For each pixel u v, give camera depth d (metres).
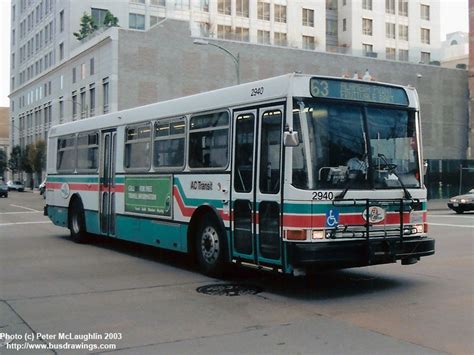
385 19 75.88
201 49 50.50
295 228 7.82
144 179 11.73
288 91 8.06
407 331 6.35
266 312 7.29
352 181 8.19
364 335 6.19
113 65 47.38
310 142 7.98
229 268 9.70
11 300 8.03
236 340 6.02
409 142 8.96
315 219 7.79
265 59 53.31
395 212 8.48
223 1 66.31
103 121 13.64
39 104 75.69
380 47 75.19
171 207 10.78
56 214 16.27
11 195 55.69
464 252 12.99
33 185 78.56
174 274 10.16
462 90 66.31
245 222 8.84
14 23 93.12
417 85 62.88
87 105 54.38
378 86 8.73
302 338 6.08
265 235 8.38
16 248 13.87
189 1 64.62
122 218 12.59
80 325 6.70
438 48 80.06
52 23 70.62
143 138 11.91
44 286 9.05
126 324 6.72
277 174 8.20
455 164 39.84
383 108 8.75
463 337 6.10
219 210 9.45
